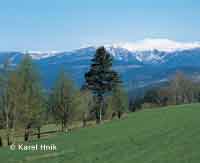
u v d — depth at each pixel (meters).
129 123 61.06
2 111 63.38
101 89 92.12
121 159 33.81
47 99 75.69
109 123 65.88
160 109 78.12
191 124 50.16
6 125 63.62
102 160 34.34
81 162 34.56
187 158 31.27
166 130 47.88
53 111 78.69
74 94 79.19
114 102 105.56
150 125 54.97
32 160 38.22
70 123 80.69
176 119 57.62
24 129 67.50
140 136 45.69
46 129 94.94
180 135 42.66
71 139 51.19
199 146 35.38
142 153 35.34
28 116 64.31
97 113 94.69
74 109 79.12
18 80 62.69
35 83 64.44
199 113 62.03
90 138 50.06
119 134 50.16
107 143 43.62
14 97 62.69
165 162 30.78
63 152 40.88
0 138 63.78
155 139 42.19
